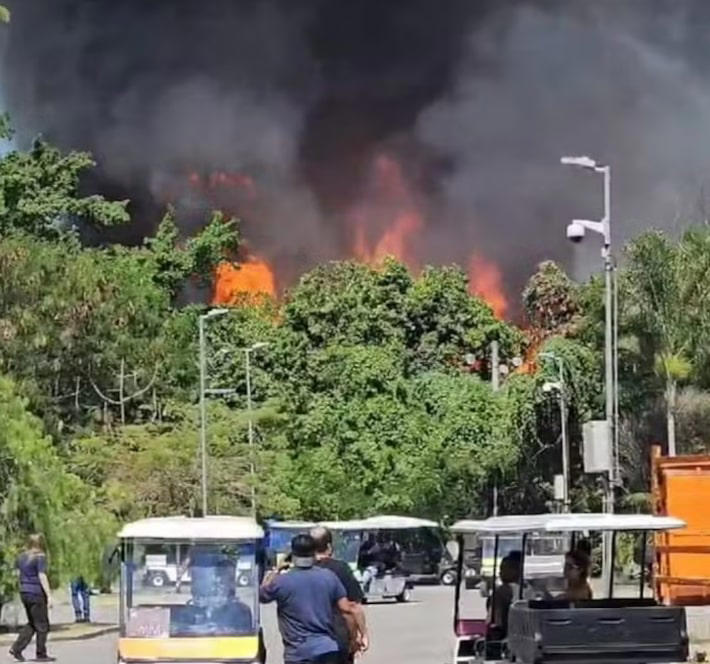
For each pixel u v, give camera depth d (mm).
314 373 99125
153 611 23109
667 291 66688
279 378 99500
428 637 41500
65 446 74625
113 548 23922
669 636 19188
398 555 70125
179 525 23828
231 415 89375
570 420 86250
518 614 19938
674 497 30766
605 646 19016
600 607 20125
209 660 22562
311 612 17109
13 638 40406
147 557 23438
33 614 33500
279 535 71250
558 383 83000
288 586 17203
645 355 67312
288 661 17141
